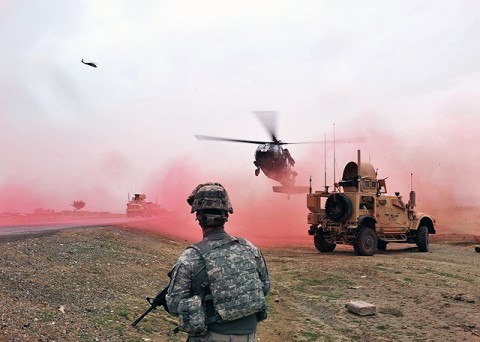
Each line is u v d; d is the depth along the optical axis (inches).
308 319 292.4
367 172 621.6
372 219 594.9
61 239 394.3
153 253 434.3
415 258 552.7
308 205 652.1
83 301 241.6
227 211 113.9
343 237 606.2
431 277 411.8
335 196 598.9
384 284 388.5
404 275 420.8
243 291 107.1
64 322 205.2
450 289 365.1
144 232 587.5
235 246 112.5
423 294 350.3
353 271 445.7
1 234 451.2
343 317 296.8
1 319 188.5
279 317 292.2
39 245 348.5
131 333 212.4
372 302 334.6
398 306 323.3
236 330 107.0
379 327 276.7
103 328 210.1
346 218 592.7
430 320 289.9
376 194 619.5
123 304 251.1
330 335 259.8
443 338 255.6
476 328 272.5
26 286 240.5
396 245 771.4
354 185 616.1
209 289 106.8
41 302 225.1
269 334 256.5
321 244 647.1
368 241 587.2
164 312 256.2
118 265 342.0
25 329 185.0
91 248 377.1
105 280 291.3
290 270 460.1
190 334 108.3
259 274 117.0
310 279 414.3
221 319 104.7
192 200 117.3
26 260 292.0
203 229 115.7
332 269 459.2
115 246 414.6
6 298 217.0
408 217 649.6
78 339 190.4
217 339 105.8
